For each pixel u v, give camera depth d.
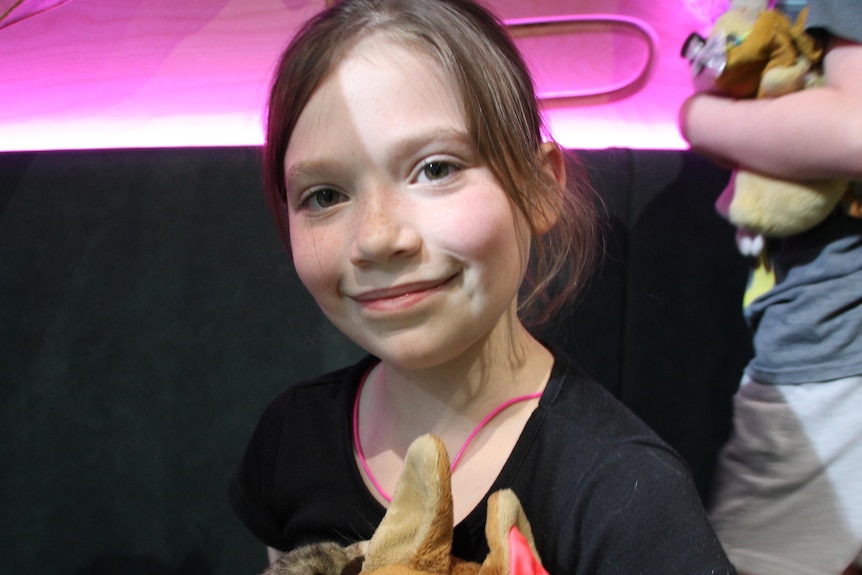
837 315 0.64
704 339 0.98
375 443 0.48
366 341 0.41
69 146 1.00
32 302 0.96
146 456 1.00
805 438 0.66
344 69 0.40
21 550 1.00
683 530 0.40
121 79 0.98
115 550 1.01
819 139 0.60
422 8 0.41
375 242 0.38
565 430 0.43
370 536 0.46
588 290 0.96
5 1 0.93
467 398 0.45
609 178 0.95
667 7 0.94
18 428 0.98
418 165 0.39
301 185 0.41
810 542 0.67
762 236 0.70
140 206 0.96
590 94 0.98
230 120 1.00
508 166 0.40
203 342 0.99
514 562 0.35
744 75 0.67
